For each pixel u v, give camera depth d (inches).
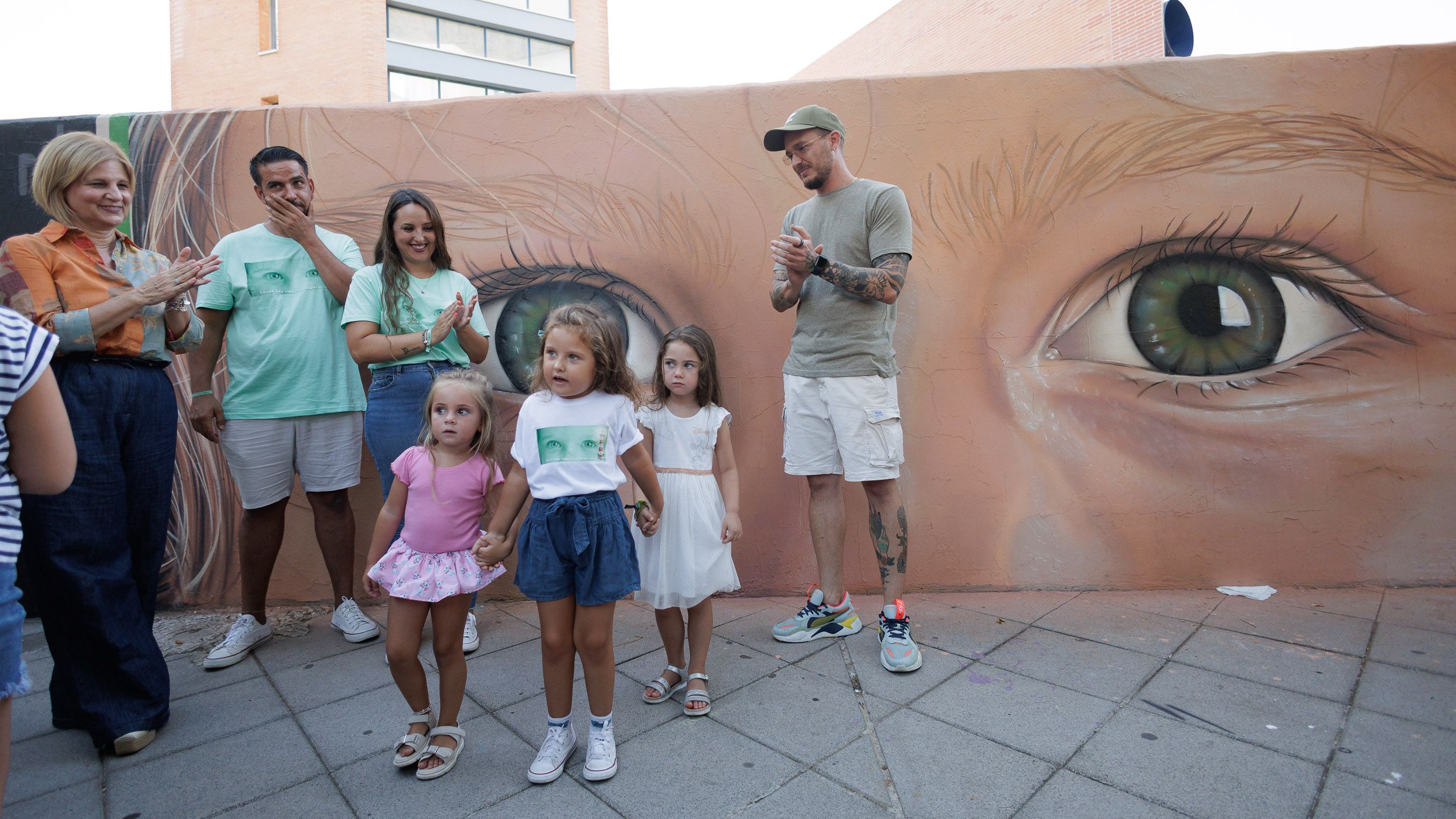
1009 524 125.3
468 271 128.6
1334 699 83.2
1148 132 122.6
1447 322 119.6
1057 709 83.4
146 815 68.4
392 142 128.3
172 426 90.7
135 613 82.6
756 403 127.1
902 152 125.0
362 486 127.4
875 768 72.6
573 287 128.8
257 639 108.3
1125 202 123.3
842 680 93.4
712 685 93.4
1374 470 120.8
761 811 66.1
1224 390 123.0
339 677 98.4
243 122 127.7
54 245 79.0
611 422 78.5
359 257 116.5
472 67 1073.5
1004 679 91.6
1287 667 91.8
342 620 112.5
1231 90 121.7
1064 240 124.1
